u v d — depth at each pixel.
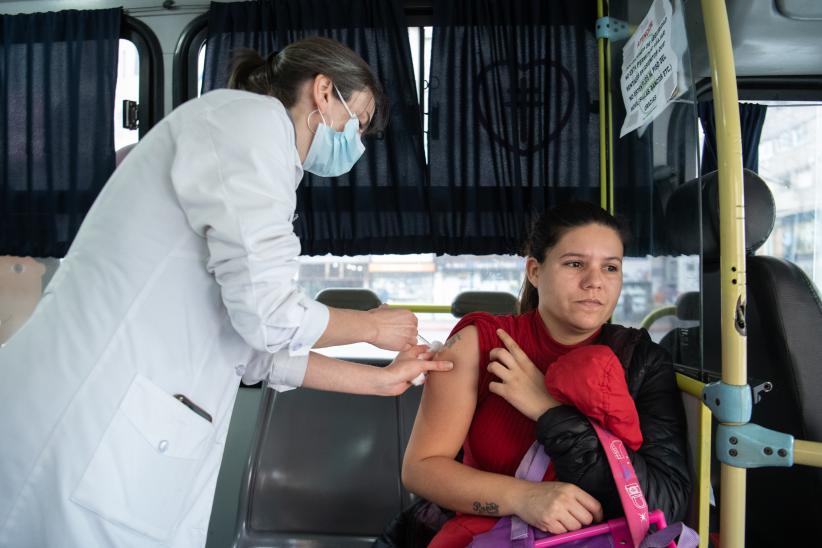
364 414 1.89
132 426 1.05
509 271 2.51
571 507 1.05
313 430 1.87
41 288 2.67
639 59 1.63
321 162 1.35
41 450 1.04
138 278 1.09
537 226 1.36
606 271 1.26
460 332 1.34
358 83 1.28
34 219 2.62
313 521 1.75
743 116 2.38
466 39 2.46
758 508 1.71
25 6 2.71
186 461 1.11
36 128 2.63
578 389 1.06
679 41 1.33
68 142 2.62
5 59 2.65
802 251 2.46
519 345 1.31
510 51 2.44
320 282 2.55
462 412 1.28
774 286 1.45
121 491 1.05
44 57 2.63
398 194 2.47
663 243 1.52
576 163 2.43
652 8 1.52
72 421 1.04
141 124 2.63
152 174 1.12
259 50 2.53
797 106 2.41
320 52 1.25
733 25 1.98
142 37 2.63
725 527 1.08
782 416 1.45
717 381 1.12
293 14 2.51
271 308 1.06
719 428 1.08
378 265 2.54
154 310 1.10
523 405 1.17
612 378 1.06
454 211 2.48
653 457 1.14
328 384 1.37
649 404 1.22
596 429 1.06
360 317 1.24
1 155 2.64
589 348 1.12
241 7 2.54
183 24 2.62
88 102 2.61
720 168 1.05
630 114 1.73
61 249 2.61
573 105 2.44
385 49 2.49
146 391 1.07
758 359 1.51
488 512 1.13
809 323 1.43
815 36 2.04
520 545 1.04
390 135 2.48
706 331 1.39
